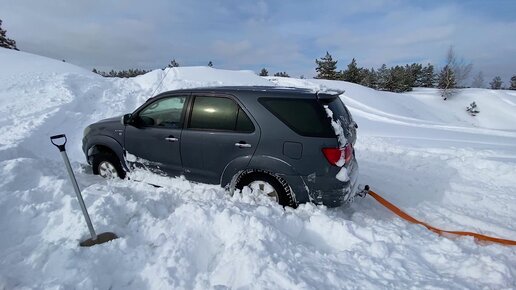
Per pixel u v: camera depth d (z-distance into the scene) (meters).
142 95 14.05
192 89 4.67
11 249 3.02
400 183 5.88
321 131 3.91
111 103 12.27
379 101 32.03
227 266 2.87
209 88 4.63
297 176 3.97
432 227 4.14
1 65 16.66
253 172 4.23
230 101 4.33
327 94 4.03
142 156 4.96
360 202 4.86
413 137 12.07
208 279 2.78
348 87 34.03
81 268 2.71
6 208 3.51
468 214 4.73
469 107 48.91
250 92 4.27
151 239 3.31
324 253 3.15
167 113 4.79
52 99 11.31
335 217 3.89
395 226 3.96
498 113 47.59
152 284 2.71
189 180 4.68
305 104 4.00
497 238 3.87
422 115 37.19
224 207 3.80
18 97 11.86
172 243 3.12
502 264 2.95
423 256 3.23
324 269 2.84
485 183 5.95
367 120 18.28
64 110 10.02
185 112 4.61
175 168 4.71
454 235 3.91
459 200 5.22
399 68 65.62
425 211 4.75
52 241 3.15
